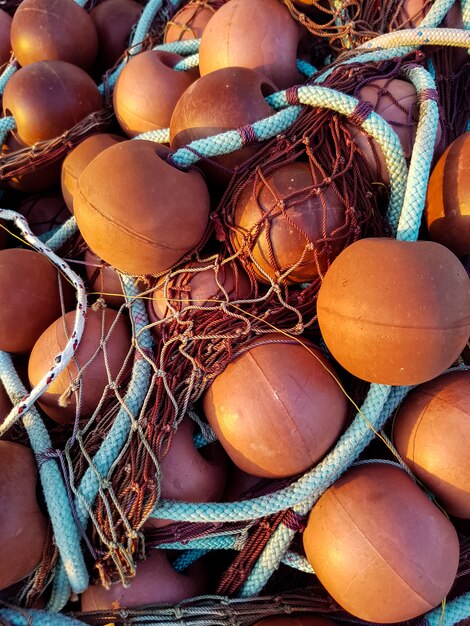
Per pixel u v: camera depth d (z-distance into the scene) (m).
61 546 0.43
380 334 0.39
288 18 0.57
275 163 0.48
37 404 0.53
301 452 0.44
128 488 0.44
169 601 0.48
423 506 0.44
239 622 0.47
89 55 0.72
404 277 0.39
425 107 0.49
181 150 0.48
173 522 0.47
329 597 0.49
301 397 0.44
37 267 0.56
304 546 0.47
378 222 0.49
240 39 0.56
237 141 0.48
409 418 0.47
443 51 0.58
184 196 0.46
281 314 0.48
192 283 0.49
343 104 0.48
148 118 0.60
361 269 0.41
